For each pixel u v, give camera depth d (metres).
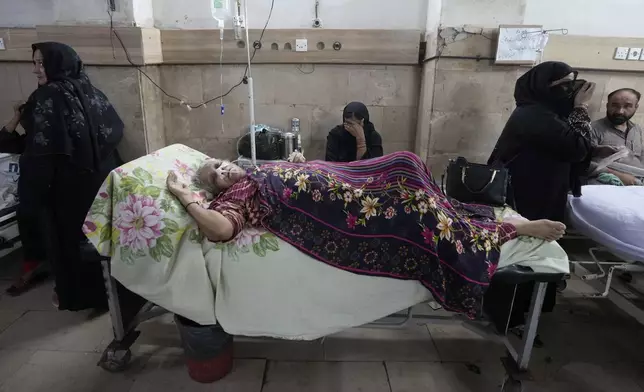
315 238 1.51
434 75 2.53
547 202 1.97
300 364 1.80
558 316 2.20
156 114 2.76
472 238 1.51
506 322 1.62
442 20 2.45
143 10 2.57
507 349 1.69
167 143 2.96
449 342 1.96
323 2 2.77
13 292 2.28
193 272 1.46
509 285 1.57
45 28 2.39
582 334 2.05
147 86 2.59
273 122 2.95
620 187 2.18
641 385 1.73
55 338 1.93
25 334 1.96
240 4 2.64
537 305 1.53
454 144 2.67
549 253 1.52
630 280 2.57
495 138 2.65
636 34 2.81
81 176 1.91
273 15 2.78
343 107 2.91
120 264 1.47
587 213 1.98
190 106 2.89
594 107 2.90
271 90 2.86
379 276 1.52
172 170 1.67
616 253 1.85
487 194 1.90
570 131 1.83
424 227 1.50
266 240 1.51
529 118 1.90
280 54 2.76
